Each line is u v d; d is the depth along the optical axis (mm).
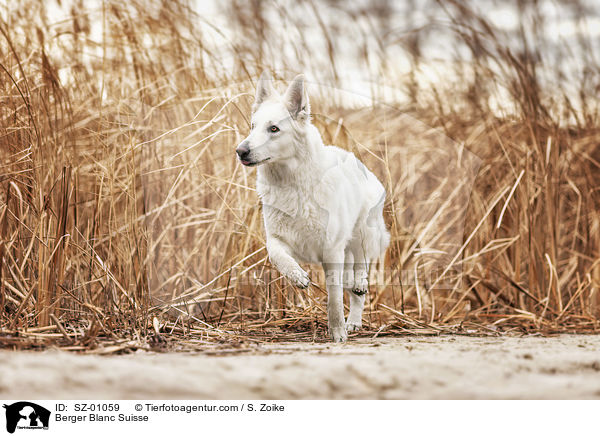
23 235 4402
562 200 6402
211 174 5250
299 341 4227
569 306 5871
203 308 5035
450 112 6574
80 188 5016
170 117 5391
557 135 6246
